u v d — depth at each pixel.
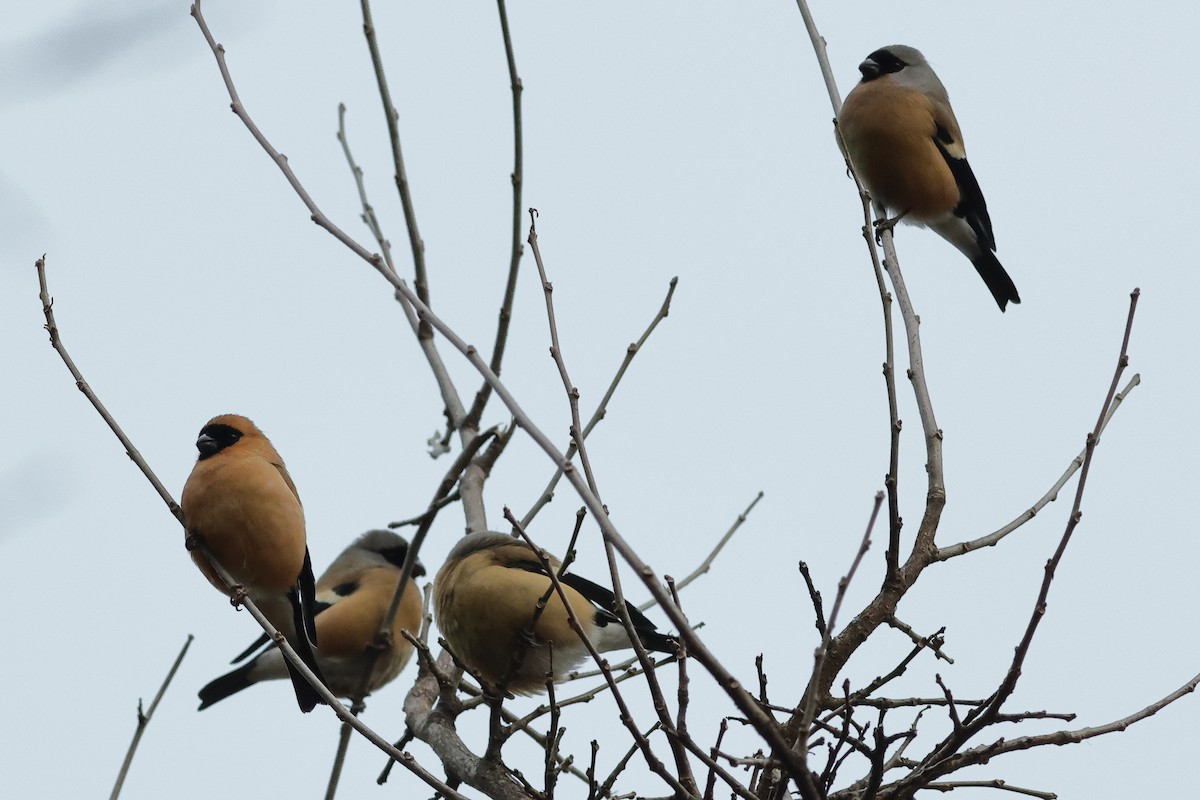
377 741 7.78
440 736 9.86
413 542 11.18
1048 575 6.91
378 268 7.54
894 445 7.97
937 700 7.88
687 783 7.14
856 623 7.95
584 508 8.51
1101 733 7.27
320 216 7.97
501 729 9.35
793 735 7.05
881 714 7.88
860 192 8.60
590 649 7.04
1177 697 7.46
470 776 9.41
